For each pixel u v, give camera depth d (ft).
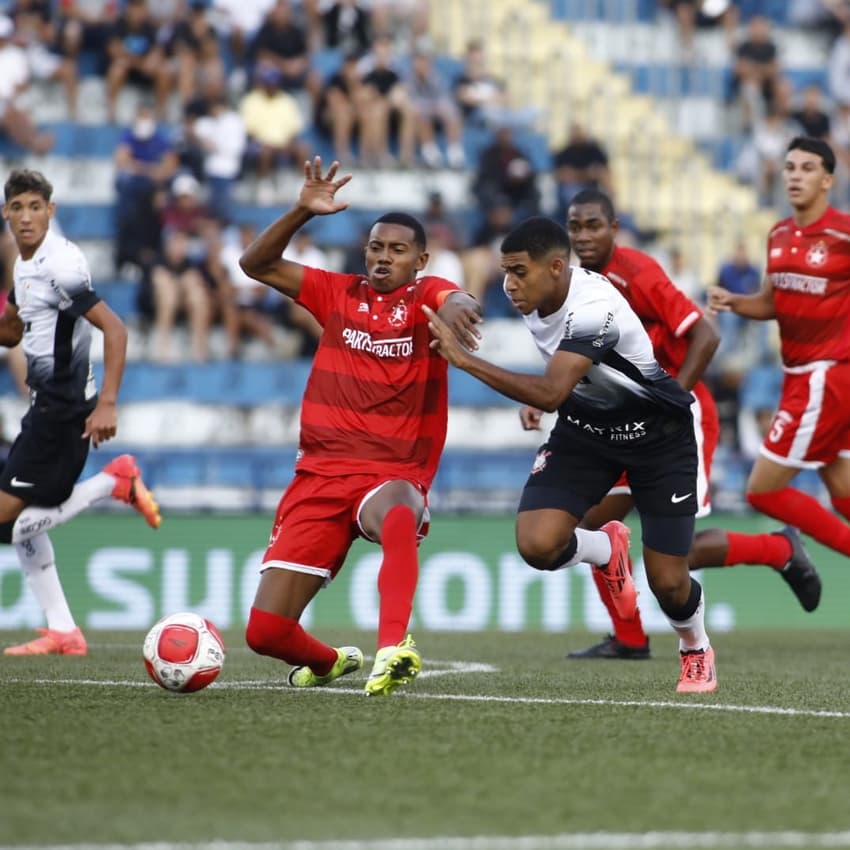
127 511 143.64
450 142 200.54
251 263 70.08
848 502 109.40
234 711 62.18
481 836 39.24
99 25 201.57
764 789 46.26
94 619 141.90
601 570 79.15
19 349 169.17
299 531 68.23
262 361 175.94
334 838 38.88
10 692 69.97
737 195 211.00
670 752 52.95
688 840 39.11
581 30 225.76
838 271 104.42
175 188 179.11
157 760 49.78
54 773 47.34
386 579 66.18
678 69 222.69
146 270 177.06
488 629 146.82
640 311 91.50
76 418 94.94
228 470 162.09
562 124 211.82
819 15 227.81
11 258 170.91
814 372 106.22
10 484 95.25
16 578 139.54
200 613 144.25
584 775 48.06
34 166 193.06
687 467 73.05
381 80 196.95
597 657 101.04
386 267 69.51
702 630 75.82
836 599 154.71
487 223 184.65
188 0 209.46
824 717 63.82
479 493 157.28
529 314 69.67
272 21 197.47
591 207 90.84
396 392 69.15
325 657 72.28
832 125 216.54
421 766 49.21
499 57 218.18
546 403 66.44
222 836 39.04
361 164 196.54
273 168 192.95
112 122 197.88
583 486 74.33
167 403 173.88
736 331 185.37
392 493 67.46
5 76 193.67
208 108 186.60
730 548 105.19
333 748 52.49
